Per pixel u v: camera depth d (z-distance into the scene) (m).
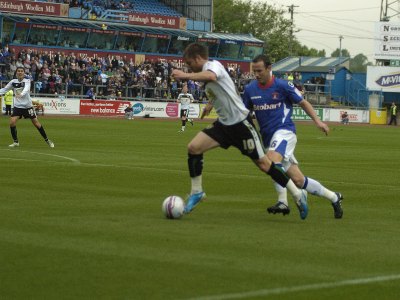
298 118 92.62
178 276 9.80
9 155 28.67
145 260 10.66
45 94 73.25
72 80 76.81
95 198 17.25
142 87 81.50
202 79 14.05
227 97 14.46
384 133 66.00
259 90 15.19
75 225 13.34
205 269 10.22
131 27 89.19
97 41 86.62
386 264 10.90
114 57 86.75
